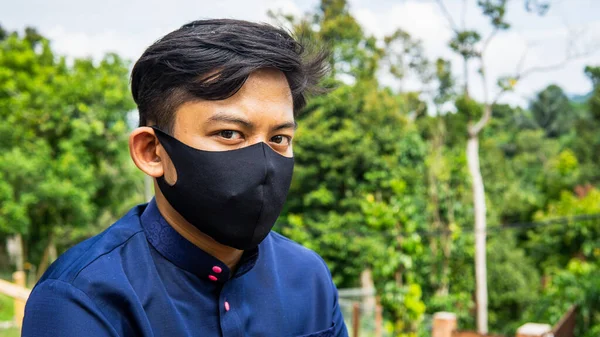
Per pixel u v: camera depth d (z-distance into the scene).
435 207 17.08
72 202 17.48
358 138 18.39
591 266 11.30
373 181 17.95
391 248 8.66
